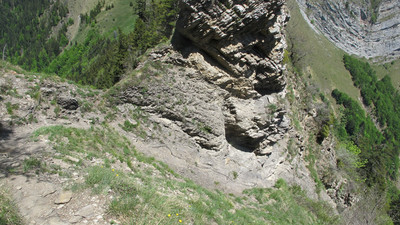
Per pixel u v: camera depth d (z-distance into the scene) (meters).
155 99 18.22
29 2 158.50
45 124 13.40
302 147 30.09
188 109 19.08
